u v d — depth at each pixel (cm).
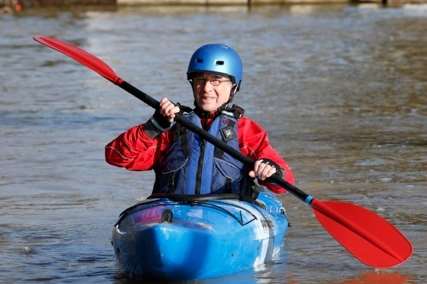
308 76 4372
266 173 1569
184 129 1611
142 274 1489
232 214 1559
